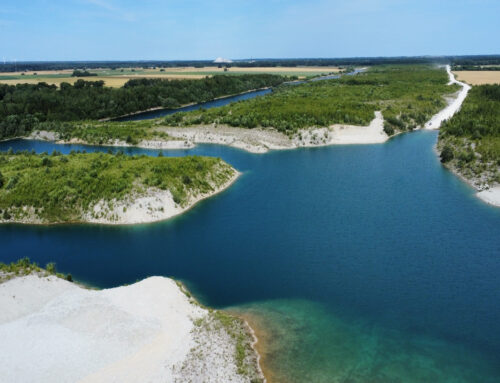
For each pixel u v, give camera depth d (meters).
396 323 36.97
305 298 40.97
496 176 73.00
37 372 27.98
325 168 88.88
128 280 45.16
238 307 39.59
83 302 35.00
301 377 30.47
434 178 80.31
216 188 74.69
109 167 73.38
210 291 42.50
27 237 56.44
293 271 46.22
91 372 28.45
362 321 37.31
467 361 32.38
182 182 69.94
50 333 31.72
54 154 88.81
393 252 50.12
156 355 30.61
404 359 32.53
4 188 66.00
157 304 37.22
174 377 28.73
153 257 50.22
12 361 28.83
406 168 87.69
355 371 31.17
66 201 63.12
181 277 45.44
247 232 56.88
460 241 52.75
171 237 55.69
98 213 61.59
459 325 36.56
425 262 47.59
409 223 58.88
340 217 61.66
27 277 40.62
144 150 108.69
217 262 48.69
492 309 38.72
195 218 62.19
